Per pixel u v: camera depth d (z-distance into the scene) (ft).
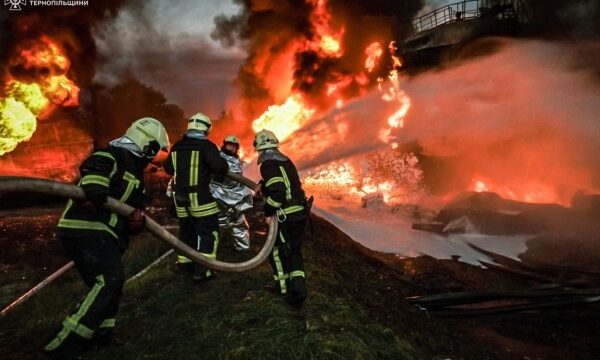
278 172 12.63
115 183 9.52
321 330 10.92
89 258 9.26
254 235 19.16
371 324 12.55
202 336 10.66
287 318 11.38
